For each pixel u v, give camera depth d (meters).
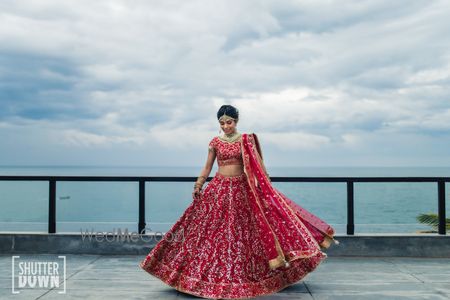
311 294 3.94
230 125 4.11
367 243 5.46
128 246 5.55
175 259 4.03
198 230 4.04
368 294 3.94
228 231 3.93
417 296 3.88
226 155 4.06
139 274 4.61
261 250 3.90
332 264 5.10
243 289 3.78
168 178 5.60
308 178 5.52
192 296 3.86
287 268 3.95
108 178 5.57
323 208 27.45
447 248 5.42
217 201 4.04
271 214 3.85
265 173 4.15
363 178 5.52
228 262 3.86
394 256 5.46
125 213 27.25
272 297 3.85
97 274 4.62
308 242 3.76
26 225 6.00
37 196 39.50
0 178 5.56
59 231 5.75
